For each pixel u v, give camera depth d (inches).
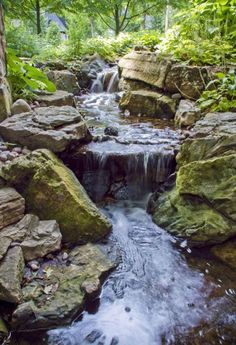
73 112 145.6
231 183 103.7
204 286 93.8
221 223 103.7
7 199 96.2
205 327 81.3
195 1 249.0
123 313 85.0
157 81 198.2
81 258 96.4
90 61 285.6
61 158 129.0
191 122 160.9
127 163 131.3
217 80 166.9
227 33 221.5
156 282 95.4
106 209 130.3
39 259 92.7
